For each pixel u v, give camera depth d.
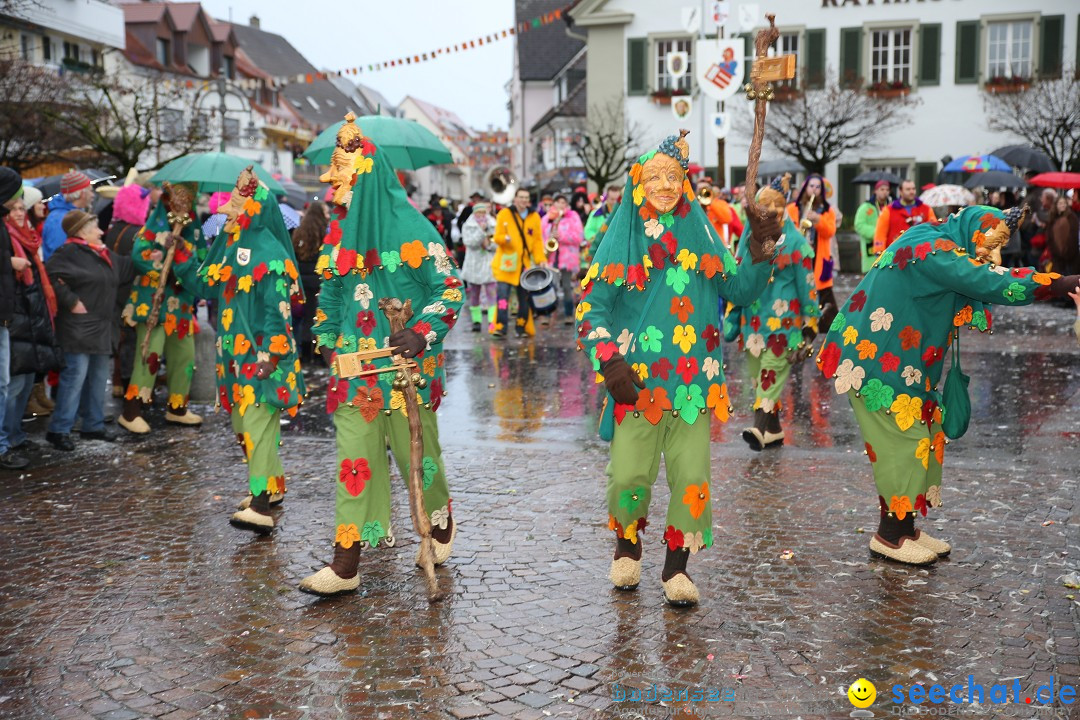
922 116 34.56
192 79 45.75
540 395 10.77
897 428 5.43
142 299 9.13
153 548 5.93
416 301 5.26
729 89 18.58
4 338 7.74
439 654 4.42
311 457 8.20
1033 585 5.12
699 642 4.51
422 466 5.14
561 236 17.81
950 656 4.33
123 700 4.05
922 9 34.28
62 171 26.94
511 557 5.66
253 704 4.00
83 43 36.31
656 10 35.75
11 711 3.97
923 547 5.47
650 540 5.93
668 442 4.96
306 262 12.65
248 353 6.21
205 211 17.77
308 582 5.08
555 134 47.50
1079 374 11.43
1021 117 31.97
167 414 9.54
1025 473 7.24
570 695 4.03
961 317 5.43
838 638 4.53
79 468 7.84
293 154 57.25
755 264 4.88
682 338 4.87
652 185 4.75
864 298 5.49
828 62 35.00
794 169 31.19
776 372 8.11
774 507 6.53
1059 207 16.92
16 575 5.49
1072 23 33.44
